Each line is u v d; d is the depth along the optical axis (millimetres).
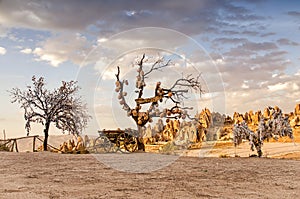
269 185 4473
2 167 6016
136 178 4871
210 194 3936
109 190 4105
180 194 3916
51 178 4891
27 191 4039
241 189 4207
